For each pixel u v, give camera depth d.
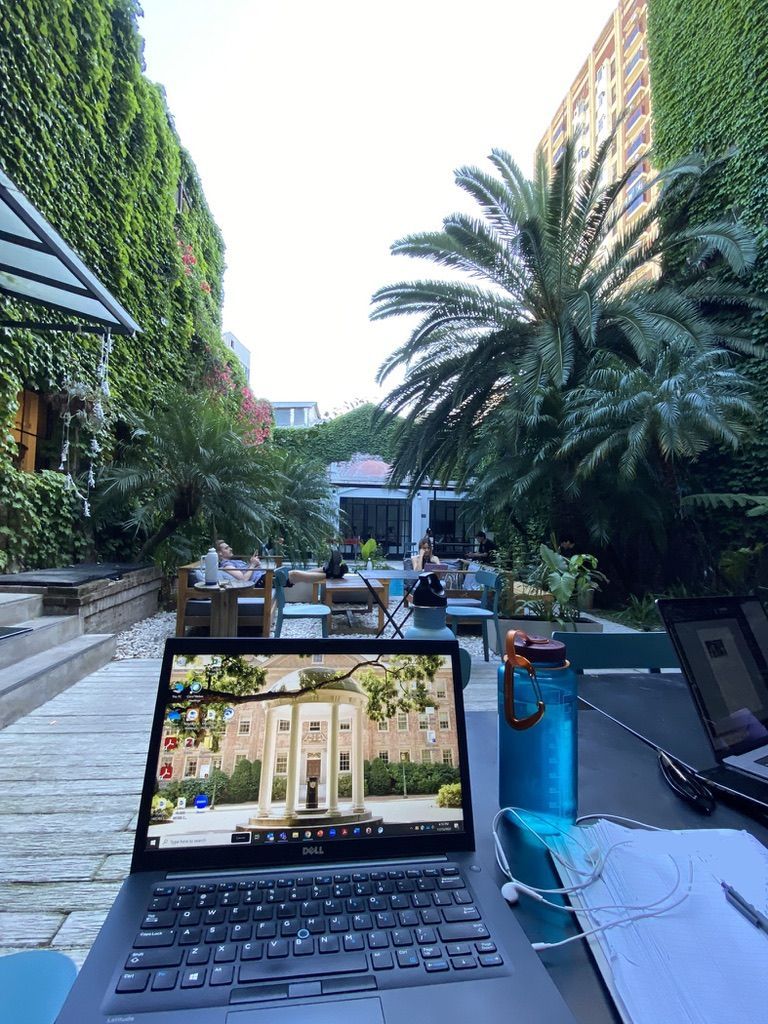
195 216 9.55
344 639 0.79
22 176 4.67
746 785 0.91
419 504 16.17
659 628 5.87
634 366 6.72
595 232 7.14
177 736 0.71
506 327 7.52
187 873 0.64
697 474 7.24
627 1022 0.48
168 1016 0.47
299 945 0.55
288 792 0.70
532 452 7.15
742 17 6.79
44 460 5.47
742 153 6.78
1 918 1.39
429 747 0.76
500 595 4.98
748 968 0.53
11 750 2.40
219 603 4.54
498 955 0.55
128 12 6.40
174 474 6.06
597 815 0.83
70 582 4.05
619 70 36.44
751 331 6.59
